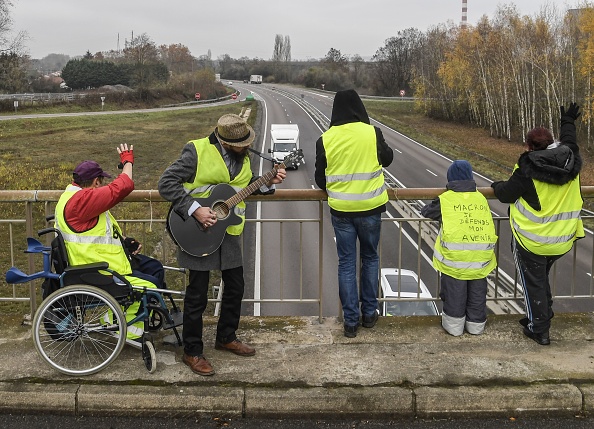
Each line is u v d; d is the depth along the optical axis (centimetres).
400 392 369
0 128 4900
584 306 1380
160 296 409
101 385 377
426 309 951
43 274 392
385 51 11175
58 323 398
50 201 479
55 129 5034
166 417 365
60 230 395
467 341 449
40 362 408
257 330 471
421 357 420
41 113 6556
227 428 353
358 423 361
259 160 3173
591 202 2188
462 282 454
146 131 5234
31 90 8781
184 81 10175
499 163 3709
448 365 408
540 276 439
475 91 6241
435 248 473
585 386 378
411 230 1997
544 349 435
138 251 451
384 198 443
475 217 452
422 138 5028
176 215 388
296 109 7644
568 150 422
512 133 5547
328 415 365
